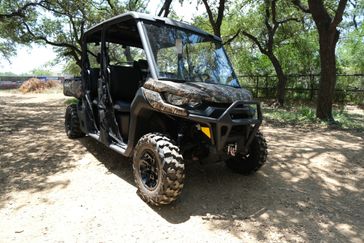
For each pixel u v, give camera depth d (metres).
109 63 5.52
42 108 14.86
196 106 3.67
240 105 3.99
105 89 4.95
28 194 4.03
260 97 22.69
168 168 3.48
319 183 4.72
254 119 4.05
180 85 3.83
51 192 4.10
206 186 4.41
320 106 11.01
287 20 18.08
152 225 3.32
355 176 5.04
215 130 3.72
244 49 23.16
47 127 8.70
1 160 5.41
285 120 11.06
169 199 3.56
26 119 10.46
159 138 3.71
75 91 6.59
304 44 20.17
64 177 4.64
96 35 5.78
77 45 21.08
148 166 3.88
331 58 10.76
